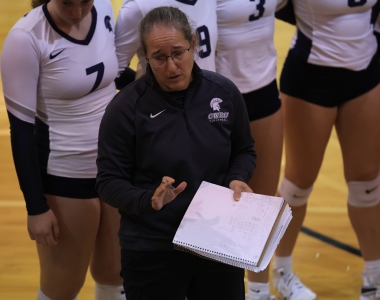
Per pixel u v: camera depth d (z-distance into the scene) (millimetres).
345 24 7246
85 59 5789
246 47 6953
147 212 4742
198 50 5410
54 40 5656
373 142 7629
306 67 7520
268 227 4762
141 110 4973
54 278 6305
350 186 7973
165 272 5105
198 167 5012
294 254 9195
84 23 5816
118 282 6715
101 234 6480
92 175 6109
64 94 5801
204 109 5059
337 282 8523
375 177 7801
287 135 7930
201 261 5109
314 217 10250
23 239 9484
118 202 4914
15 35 5543
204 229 4762
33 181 5730
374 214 7988
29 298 8000
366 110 7539
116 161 5059
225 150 5121
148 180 5086
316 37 7406
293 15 7750
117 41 6410
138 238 5086
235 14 6754
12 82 5574
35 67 5617
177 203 5000
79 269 6320
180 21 4742
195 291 5309
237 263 4621
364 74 7465
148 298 5184
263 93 7234
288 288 8148
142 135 4957
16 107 5613
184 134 4965
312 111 7578
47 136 6008
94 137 6055
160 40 4676
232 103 5184
